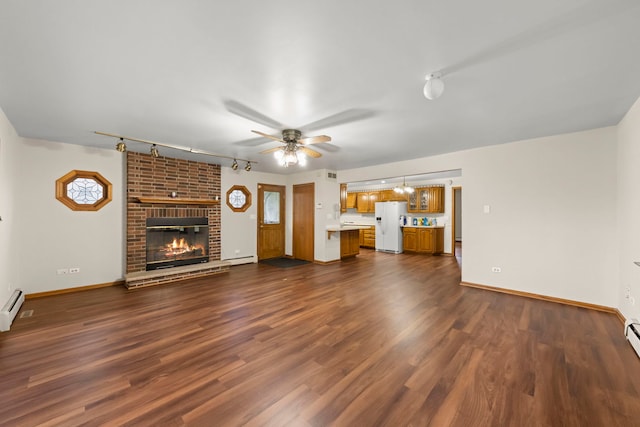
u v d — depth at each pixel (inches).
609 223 126.6
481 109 102.3
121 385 72.1
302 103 95.9
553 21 54.9
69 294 153.7
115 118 112.0
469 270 169.9
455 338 99.0
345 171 250.1
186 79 79.3
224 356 86.8
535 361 83.7
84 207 163.6
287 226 281.0
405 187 321.4
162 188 189.6
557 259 140.0
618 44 62.5
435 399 66.6
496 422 59.1
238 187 241.3
